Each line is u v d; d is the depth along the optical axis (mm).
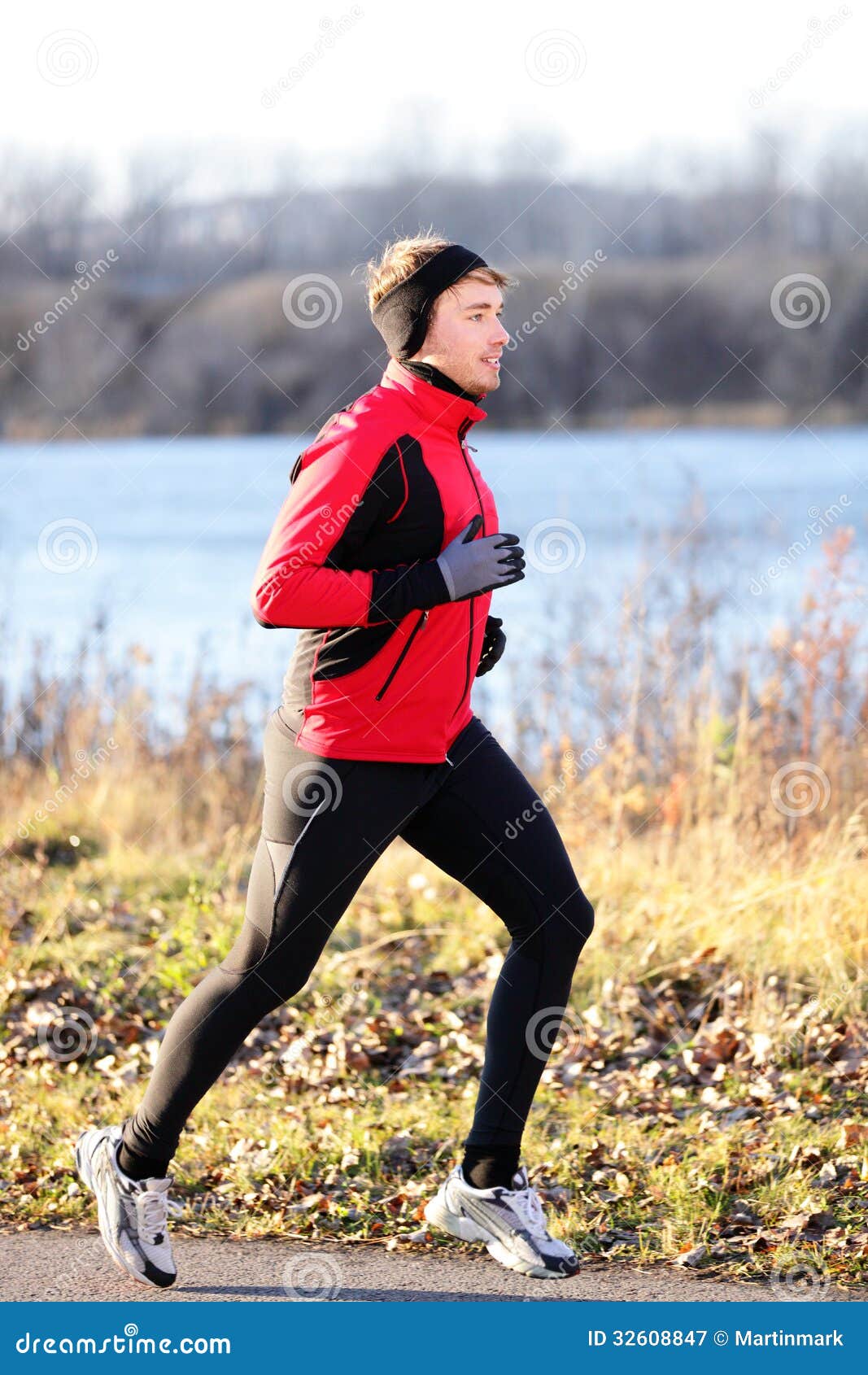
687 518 20938
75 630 28312
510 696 18625
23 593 34156
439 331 7305
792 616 17641
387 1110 10172
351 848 7281
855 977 11492
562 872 7715
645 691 17188
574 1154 9242
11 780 19109
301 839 7234
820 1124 9414
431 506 7238
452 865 7801
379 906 14555
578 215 100812
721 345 95312
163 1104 7414
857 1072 10117
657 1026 11461
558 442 81062
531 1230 7723
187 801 18906
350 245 98812
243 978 7320
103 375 99188
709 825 14844
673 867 14273
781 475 51781
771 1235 8047
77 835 18047
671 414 90312
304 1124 9922
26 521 52531
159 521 55812
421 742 7336
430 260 7281
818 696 15711
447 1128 9750
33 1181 9281
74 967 13359
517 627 23031
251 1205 8773
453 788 7680
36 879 16016
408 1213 8594
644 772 16875
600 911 13391
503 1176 7809
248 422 98562
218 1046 7340
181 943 13875
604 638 18453
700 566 19266
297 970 7348
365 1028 11867
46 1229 8539
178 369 99750
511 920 7770
